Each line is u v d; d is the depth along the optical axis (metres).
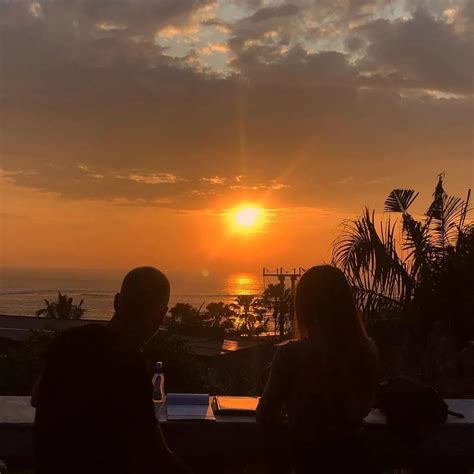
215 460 3.29
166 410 3.41
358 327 2.89
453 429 3.36
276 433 3.16
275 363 2.94
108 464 2.29
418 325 9.43
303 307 2.91
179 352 8.64
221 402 3.55
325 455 2.82
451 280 9.34
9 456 3.04
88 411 2.30
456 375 9.09
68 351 2.43
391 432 3.31
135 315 2.50
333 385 2.84
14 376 8.55
